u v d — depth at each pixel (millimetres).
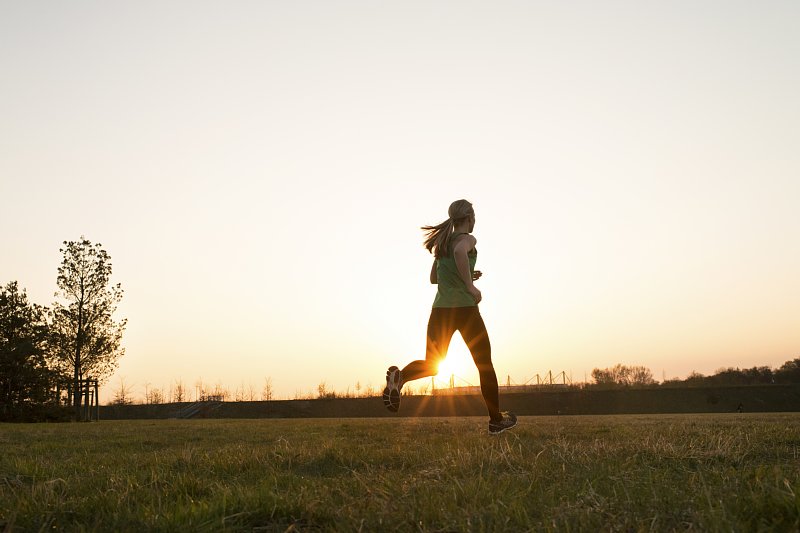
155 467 5059
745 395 71938
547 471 4250
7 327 39031
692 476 3828
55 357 43812
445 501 3092
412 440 8297
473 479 3736
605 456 5141
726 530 2342
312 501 3232
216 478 4480
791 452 5602
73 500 3459
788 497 2709
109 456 6531
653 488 3285
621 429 10328
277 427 15008
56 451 7699
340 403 79812
